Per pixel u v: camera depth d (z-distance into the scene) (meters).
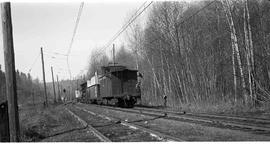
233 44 24.75
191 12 37.50
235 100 23.83
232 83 29.98
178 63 35.66
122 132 12.17
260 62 24.06
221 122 12.77
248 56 21.62
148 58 44.94
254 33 25.20
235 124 11.80
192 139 9.39
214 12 33.41
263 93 20.67
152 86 46.31
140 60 49.41
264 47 23.25
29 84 121.81
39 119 21.44
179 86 35.28
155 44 42.56
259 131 10.30
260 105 19.95
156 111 21.05
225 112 19.03
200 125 12.58
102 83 34.25
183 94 35.66
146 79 48.25
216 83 30.38
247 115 15.91
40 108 41.75
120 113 21.78
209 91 29.53
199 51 31.83
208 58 30.67
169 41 37.34
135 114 20.00
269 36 22.91
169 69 38.22
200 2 39.19
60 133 13.97
